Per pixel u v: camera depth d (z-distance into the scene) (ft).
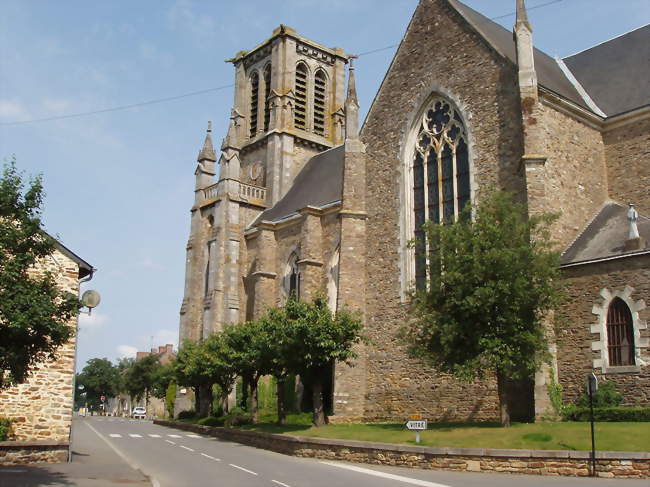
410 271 130.93
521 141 115.14
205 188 226.17
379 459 84.43
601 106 130.52
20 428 87.20
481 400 112.98
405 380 126.41
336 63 247.91
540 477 68.39
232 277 198.59
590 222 117.70
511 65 119.24
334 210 162.40
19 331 59.36
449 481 65.31
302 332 114.32
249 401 175.01
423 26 138.10
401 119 138.82
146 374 399.44
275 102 226.99
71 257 93.50
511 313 88.79
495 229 91.86
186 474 73.15
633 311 94.99
